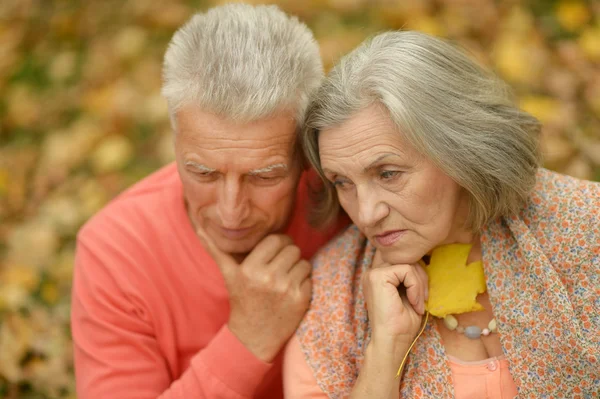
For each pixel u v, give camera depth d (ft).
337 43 12.71
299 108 6.44
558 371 6.16
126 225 7.52
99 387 7.09
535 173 6.55
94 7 15.39
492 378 6.35
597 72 12.04
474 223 6.51
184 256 7.40
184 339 7.62
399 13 13.07
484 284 6.56
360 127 5.89
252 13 6.64
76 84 14.28
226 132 6.20
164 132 13.01
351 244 7.09
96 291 7.31
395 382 6.24
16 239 12.16
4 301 11.08
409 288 6.35
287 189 6.79
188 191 6.81
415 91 5.81
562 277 6.34
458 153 5.98
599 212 6.39
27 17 15.71
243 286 6.95
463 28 12.80
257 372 6.89
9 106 14.26
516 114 6.43
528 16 12.80
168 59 6.69
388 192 6.05
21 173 13.17
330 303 6.82
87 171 12.94
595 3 12.97
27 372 10.29
